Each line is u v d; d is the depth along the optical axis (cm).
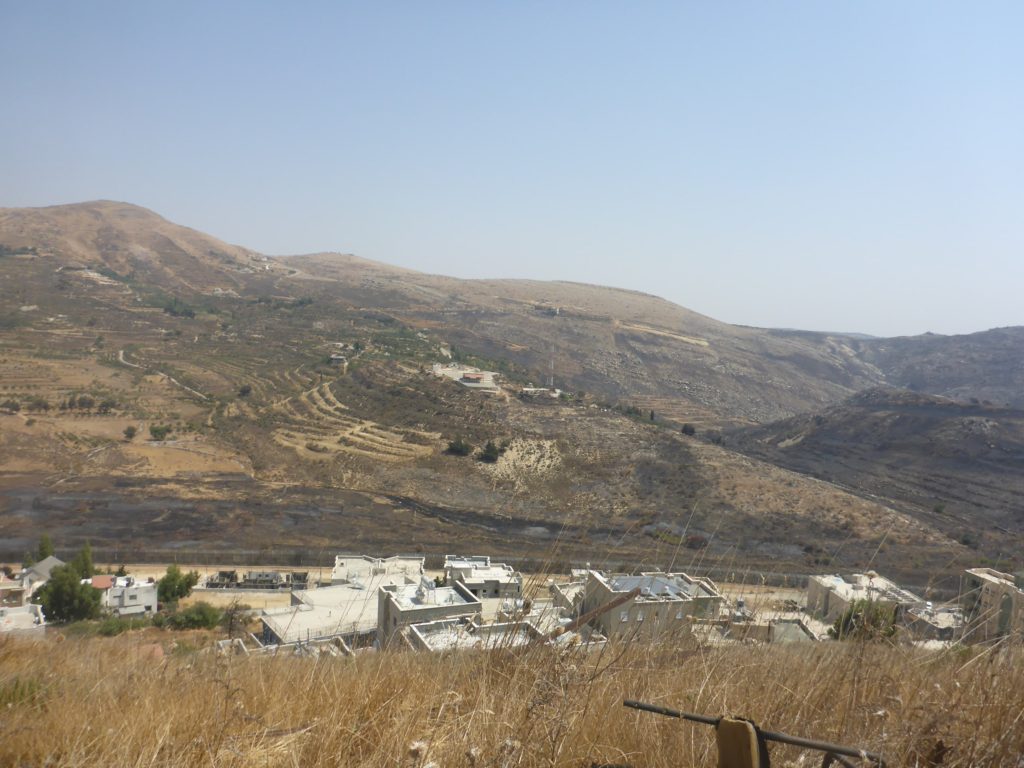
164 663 546
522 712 277
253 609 3100
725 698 314
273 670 469
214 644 581
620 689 320
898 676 343
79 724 334
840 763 211
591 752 259
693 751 260
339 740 287
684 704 314
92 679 524
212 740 287
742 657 405
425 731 280
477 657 390
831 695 326
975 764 239
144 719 329
